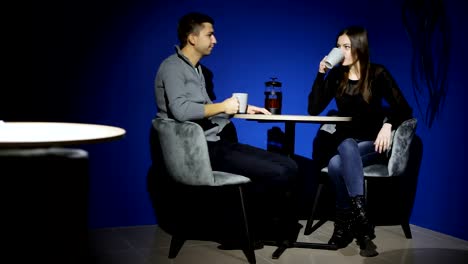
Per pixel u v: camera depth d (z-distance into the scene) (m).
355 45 2.45
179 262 2.08
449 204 2.65
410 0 2.87
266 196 2.83
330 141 3.11
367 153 2.46
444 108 2.66
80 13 2.45
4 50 2.30
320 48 3.06
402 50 2.94
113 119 2.57
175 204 2.74
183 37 2.28
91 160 2.55
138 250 2.25
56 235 1.04
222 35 2.78
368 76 2.48
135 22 2.58
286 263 2.10
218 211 2.74
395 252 2.31
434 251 2.34
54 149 1.09
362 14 3.13
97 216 2.61
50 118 2.43
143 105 2.63
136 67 2.60
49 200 1.03
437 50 2.71
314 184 3.10
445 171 2.67
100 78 2.53
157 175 2.70
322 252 2.27
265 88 2.92
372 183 2.97
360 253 2.24
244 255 2.20
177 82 2.14
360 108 2.51
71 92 2.46
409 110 2.47
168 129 2.04
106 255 2.16
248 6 2.83
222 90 2.80
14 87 2.34
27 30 2.34
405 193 2.96
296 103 3.02
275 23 2.92
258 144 2.95
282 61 2.96
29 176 1.01
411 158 2.92
